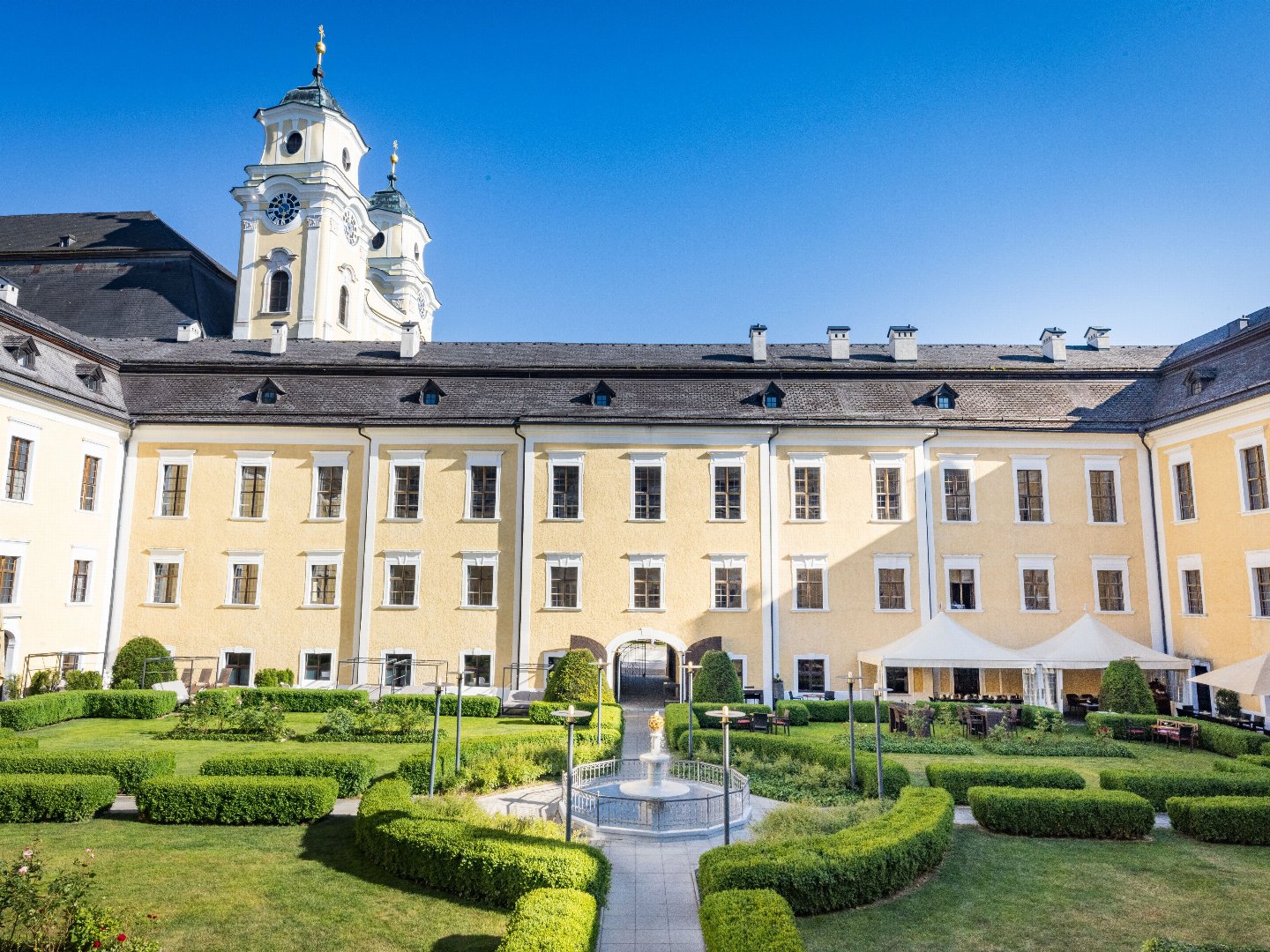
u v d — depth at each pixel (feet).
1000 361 122.01
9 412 92.84
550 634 106.83
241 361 118.73
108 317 147.84
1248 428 93.56
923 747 76.07
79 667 103.40
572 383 115.85
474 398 114.11
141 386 115.85
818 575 109.29
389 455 111.45
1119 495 111.04
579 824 53.83
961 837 51.21
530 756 68.13
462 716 93.71
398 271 232.53
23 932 29.81
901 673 106.42
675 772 65.77
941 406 113.80
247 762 57.98
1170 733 80.59
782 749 70.85
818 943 36.35
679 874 46.06
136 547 110.42
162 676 103.14
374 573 108.88
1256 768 62.90
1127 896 41.98
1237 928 38.27
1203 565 100.48
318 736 76.48
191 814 51.72
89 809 52.08
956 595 109.70
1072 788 58.18
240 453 112.37
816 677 107.04
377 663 107.04
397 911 38.91
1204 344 117.80
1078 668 98.99
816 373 117.08
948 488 111.65
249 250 162.40
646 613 107.34
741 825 54.29
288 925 37.14
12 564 93.50
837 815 50.44
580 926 32.89
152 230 164.66
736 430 110.32
